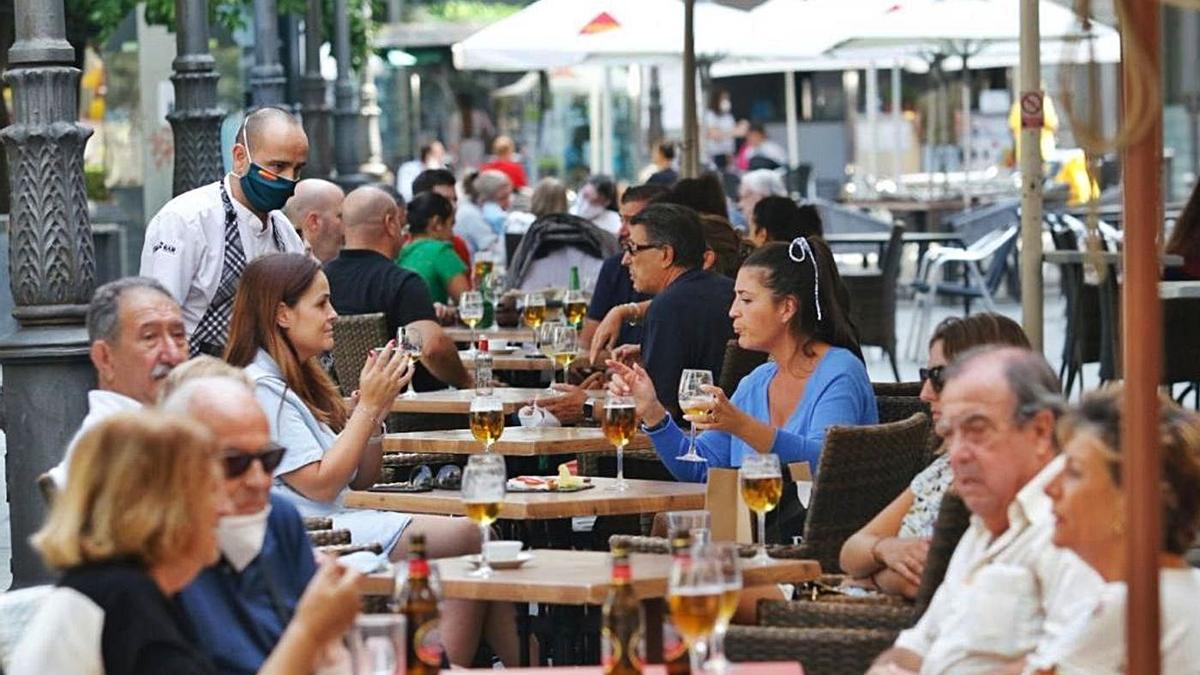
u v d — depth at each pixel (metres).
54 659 9.48
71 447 10.10
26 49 19.55
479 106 82.19
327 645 9.73
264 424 11.36
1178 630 10.46
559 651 15.02
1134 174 8.87
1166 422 10.55
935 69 57.09
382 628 9.67
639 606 10.39
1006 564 11.08
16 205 19.62
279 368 15.90
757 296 16.97
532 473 22.02
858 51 46.84
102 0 43.12
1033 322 25.27
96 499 9.63
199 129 27.92
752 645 12.16
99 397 13.41
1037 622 10.91
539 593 12.66
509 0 81.38
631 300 26.02
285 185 20.19
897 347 45.72
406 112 81.62
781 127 79.31
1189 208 26.86
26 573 19.78
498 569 13.25
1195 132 68.94
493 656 16.00
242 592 11.42
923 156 75.94
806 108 79.12
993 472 11.12
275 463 11.38
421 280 24.92
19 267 19.62
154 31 49.50
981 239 49.34
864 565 13.65
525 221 43.72
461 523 15.88
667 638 10.72
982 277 50.59
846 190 66.62
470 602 15.26
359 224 24.97
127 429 9.66
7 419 19.70
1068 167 52.38
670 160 53.69
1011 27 37.16
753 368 20.28
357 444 15.68
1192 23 68.88
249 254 20.25
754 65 57.91
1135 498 8.82
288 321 15.86
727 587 10.26
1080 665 10.55
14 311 19.67
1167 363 26.67
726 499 14.73
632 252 21.88
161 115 49.75
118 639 9.56
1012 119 61.34
